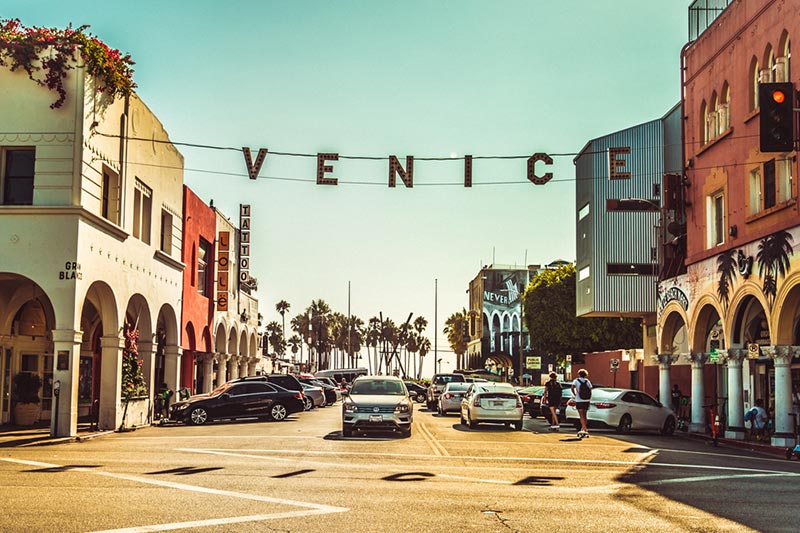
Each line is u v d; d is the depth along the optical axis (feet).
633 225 135.33
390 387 82.38
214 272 142.82
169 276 108.47
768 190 79.56
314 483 43.80
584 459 59.67
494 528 31.73
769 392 96.17
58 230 75.72
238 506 35.96
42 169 76.59
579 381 81.41
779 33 77.00
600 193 136.36
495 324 344.49
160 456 57.82
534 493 41.63
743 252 83.66
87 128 78.33
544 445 70.59
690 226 99.40
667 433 93.81
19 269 75.36
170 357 111.96
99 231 81.25
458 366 431.02
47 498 37.47
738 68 86.22
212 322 141.49
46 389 97.19
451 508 36.35
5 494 38.63
